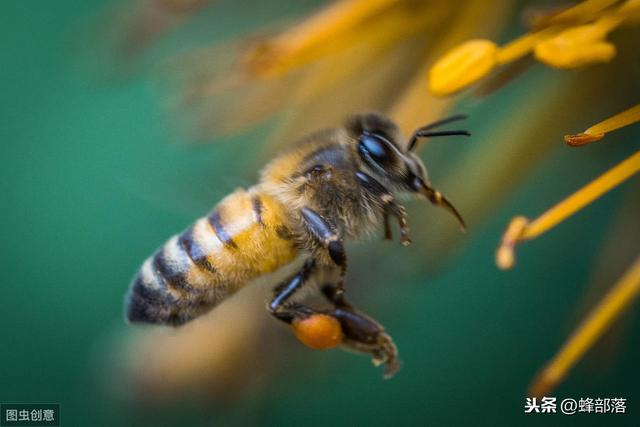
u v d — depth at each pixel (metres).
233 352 0.09
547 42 0.07
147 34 0.09
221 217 0.08
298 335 0.08
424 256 0.09
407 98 0.08
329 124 0.09
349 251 0.09
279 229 0.08
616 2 0.07
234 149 0.09
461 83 0.07
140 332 0.09
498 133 0.09
